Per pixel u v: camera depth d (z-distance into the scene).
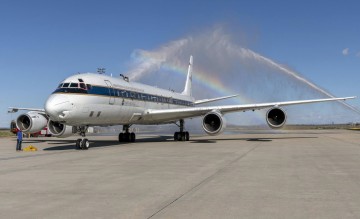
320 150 19.97
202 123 26.59
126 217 6.23
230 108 27.12
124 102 25.39
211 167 12.74
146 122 29.81
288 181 9.74
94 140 34.06
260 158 15.71
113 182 9.78
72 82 21.64
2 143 30.91
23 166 13.54
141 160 15.27
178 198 7.72
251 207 6.89
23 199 7.73
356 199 7.54
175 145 25.02
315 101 27.98
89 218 6.19
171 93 34.97
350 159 15.24
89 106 21.92
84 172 11.73
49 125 24.67
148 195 8.05
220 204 7.14
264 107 27.64
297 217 6.16
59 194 8.23
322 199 7.54
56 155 18.11
